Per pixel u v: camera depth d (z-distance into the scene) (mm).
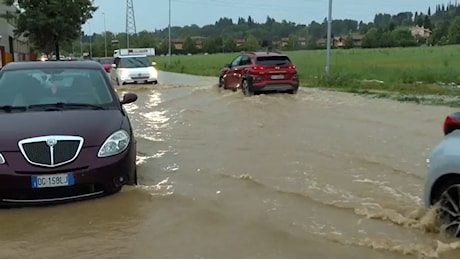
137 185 6227
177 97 18750
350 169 7203
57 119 5809
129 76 24781
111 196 5773
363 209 5348
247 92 18453
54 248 4477
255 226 4934
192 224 5008
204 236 4699
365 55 57875
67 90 6629
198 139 9789
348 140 9516
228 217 5191
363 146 8922
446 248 4332
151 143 9422
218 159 7910
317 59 50594
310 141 9445
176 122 12242
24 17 39125
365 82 23484
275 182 6488
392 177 6746
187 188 6219
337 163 7586
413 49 71875
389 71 28219
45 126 5613
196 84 25688
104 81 6934
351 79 24203
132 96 7094
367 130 10664
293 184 6383
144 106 15906
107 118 6043
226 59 64438
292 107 14977
